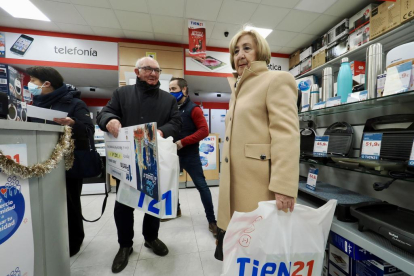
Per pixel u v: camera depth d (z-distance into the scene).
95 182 3.21
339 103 1.11
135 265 1.34
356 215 0.80
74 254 1.48
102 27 3.27
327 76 1.28
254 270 0.65
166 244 1.61
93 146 1.44
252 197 0.79
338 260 1.02
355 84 1.30
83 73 3.79
